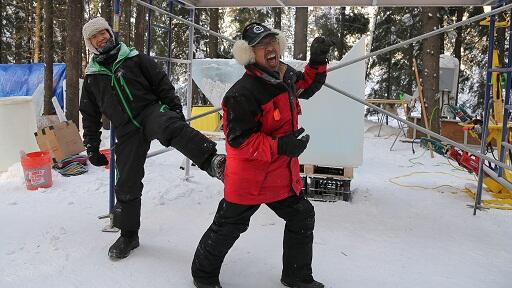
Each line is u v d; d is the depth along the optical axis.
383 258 3.25
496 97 5.54
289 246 2.67
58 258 3.15
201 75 6.98
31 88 11.72
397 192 5.18
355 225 3.96
